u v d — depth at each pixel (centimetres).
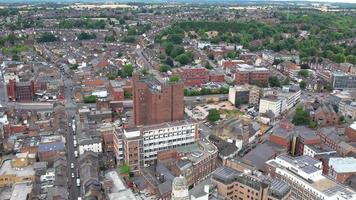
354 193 18175
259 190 18188
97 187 19312
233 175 19162
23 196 18812
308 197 18862
